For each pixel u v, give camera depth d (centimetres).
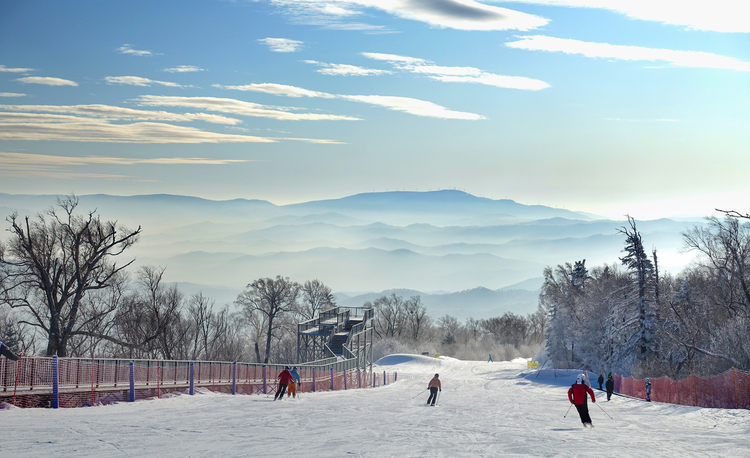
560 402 3441
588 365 7744
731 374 2589
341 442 1569
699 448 1546
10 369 1977
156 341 6050
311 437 1645
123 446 1366
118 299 5822
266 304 9938
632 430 1955
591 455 1427
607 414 2572
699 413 2408
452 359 11419
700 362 5047
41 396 2088
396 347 12338
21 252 4834
